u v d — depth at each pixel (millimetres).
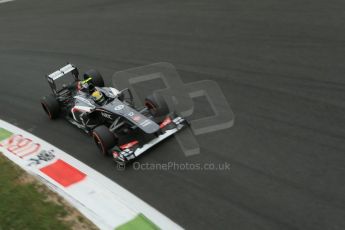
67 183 32500
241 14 61094
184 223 27359
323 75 42438
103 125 35688
